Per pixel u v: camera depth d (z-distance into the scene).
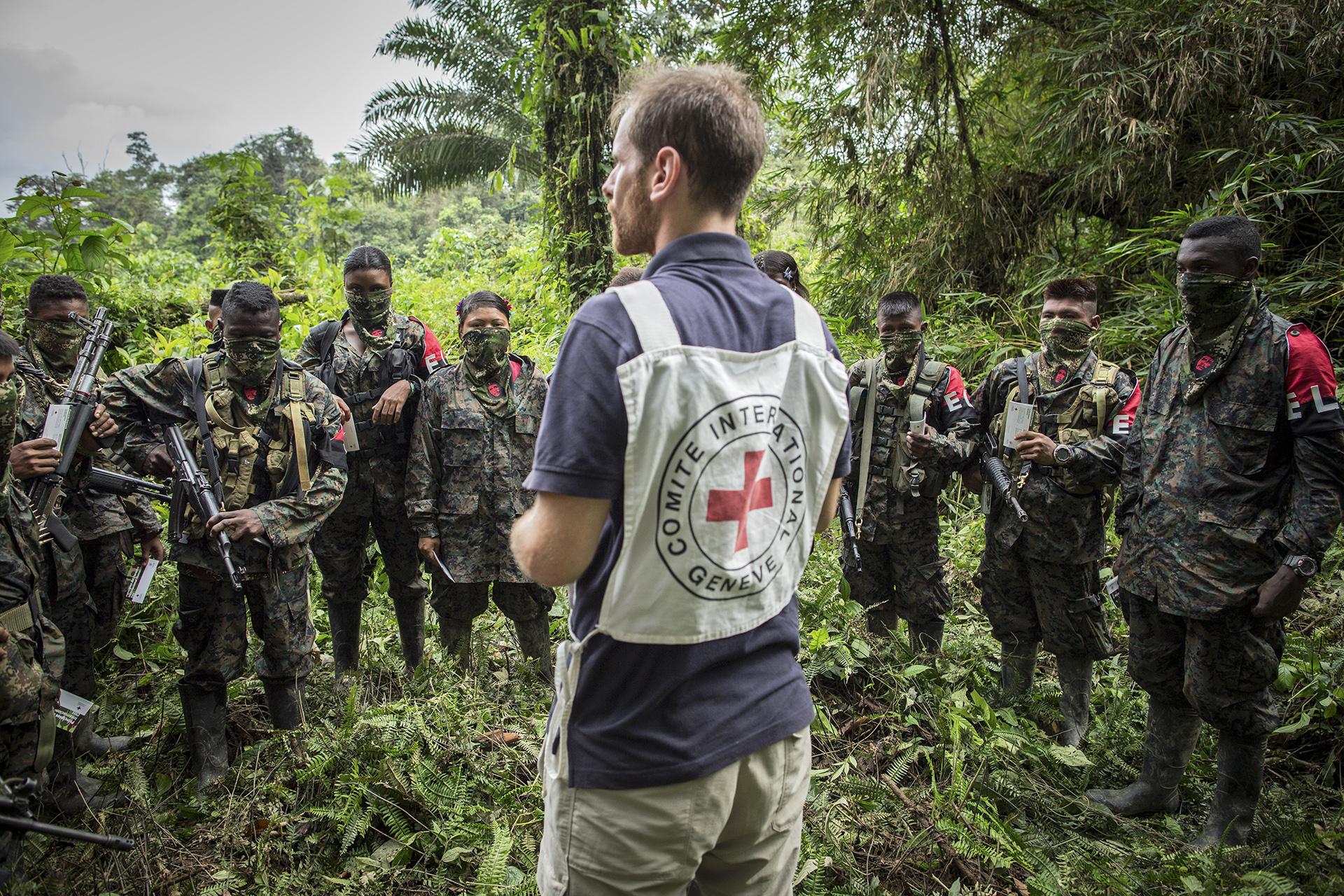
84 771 2.75
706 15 7.97
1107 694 3.37
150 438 2.88
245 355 2.66
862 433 3.44
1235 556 2.37
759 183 7.95
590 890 1.26
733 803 1.28
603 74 6.17
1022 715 3.21
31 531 2.19
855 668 3.22
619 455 1.14
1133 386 3.02
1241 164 5.28
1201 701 2.45
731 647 1.25
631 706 1.22
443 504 3.23
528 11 10.45
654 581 1.17
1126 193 6.08
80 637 2.86
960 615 4.08
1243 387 2.38
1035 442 2.98
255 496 2.73
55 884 2.23
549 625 3.74
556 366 1.18
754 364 1.21
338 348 3.42
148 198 29.92
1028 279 6.46
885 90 6.65
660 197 1.27
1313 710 2.88
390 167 12.96
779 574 1.31
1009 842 2.35
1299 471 2.29
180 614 2.71
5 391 1.97
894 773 2.64
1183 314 2.49
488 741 2.81
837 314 7.25
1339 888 2.19
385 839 2.44
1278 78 5.50
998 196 6.64
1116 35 5.83
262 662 2.83
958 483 5.24
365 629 3.91
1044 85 6.82
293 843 2.40
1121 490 2.80
